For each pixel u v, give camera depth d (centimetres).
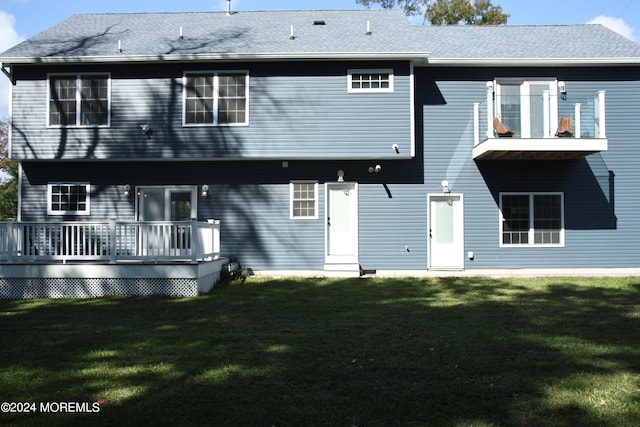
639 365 582
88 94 1495
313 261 1546
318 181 1555
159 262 1181
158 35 1631
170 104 1482
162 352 651
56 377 551
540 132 1462
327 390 508
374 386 517
